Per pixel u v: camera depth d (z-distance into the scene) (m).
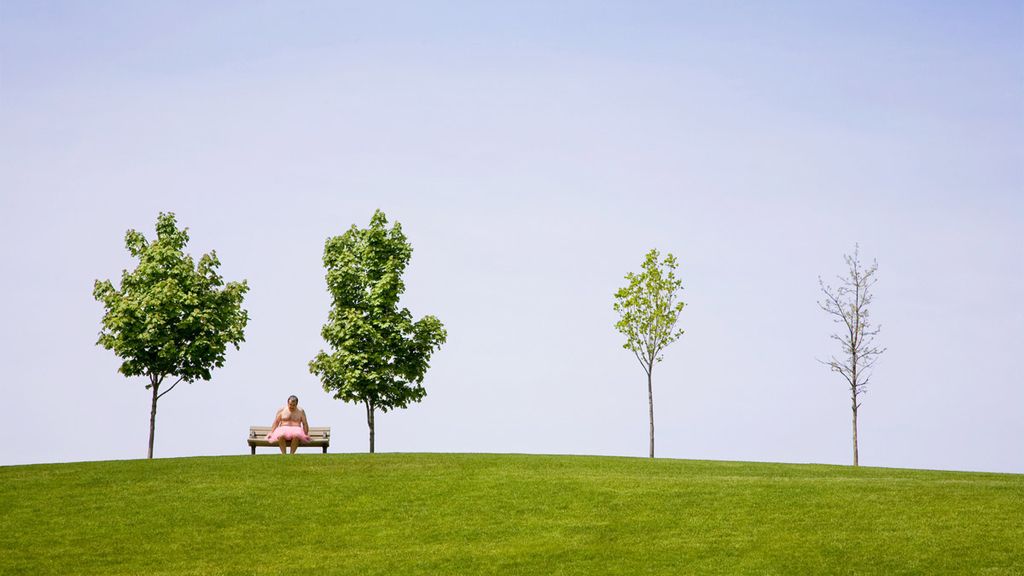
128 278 42.97
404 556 22.56
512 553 22.55
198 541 24.02
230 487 29.08
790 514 25.27
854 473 33.38
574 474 31.14
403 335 45.53
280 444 39.16
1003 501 26.28
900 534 23.20
